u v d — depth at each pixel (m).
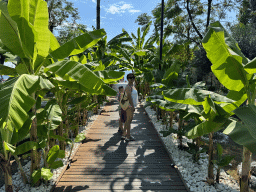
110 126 6.45
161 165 3.67
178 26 12.51
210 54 2.25
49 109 3.11
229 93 2.46
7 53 2.95
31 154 2.84
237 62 2.12
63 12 14.13
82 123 6.44
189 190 2.84
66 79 2.67
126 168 3.55
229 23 10.95
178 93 2.31
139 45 13.14
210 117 2.36
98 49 9.31
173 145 4.68
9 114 1.47
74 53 2.89
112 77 2.87
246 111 1.83
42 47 2.56
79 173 3.35
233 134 1.92
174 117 7.58
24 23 2.27
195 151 3.60
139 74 11.26
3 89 1.71
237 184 3.13
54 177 3.19
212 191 2.84
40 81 2.14
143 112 8.71
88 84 2.22
